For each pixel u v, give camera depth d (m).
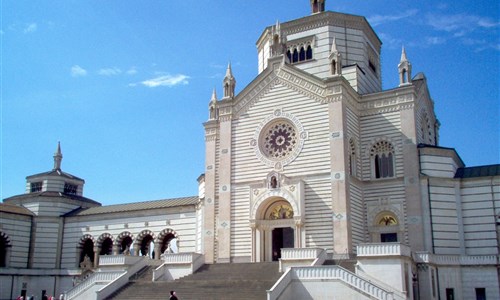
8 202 86.81
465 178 57.72
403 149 59.00
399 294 42.78
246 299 43.00
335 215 55.28
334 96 58.41
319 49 69.38
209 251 63.66
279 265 50.38
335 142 57.16
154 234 77.00
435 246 55.59
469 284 53.28
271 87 63.16
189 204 74.44
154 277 54.94
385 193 58.94
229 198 62.28
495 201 56.12
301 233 56.59
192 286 48.41
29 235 82.69
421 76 67.88
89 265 76.88
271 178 59.25
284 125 61.75
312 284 42.94
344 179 55.66
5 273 76.12
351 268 47.97
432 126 72.56
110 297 50.03
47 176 90.56
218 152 67.00
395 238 57.62
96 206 90.44
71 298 55.22
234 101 65.06
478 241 55.91
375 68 75.00
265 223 59.78
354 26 70.62
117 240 79.94
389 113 60.81
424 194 57.06
